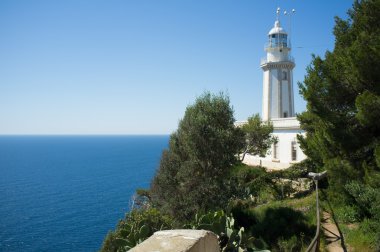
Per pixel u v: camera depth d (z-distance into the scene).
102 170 132.75
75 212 61.91
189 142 20.94
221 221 13.56
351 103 15.44
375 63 13.22
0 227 53.31
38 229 51.88
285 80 47.62
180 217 19.91
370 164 14.15
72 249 42.66
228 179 22.05
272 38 48.00
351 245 12.45
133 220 18.95
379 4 14.38
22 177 114.06
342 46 16.64
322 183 20.67
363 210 14.21
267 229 15.74
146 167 141.12
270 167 37.78
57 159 191.38
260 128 25.05
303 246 13.16
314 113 16.22
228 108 21.84
